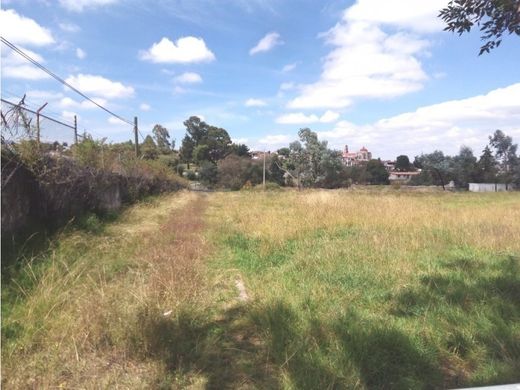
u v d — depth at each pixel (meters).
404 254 8.88
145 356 4.38
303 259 8.64
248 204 25.88
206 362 4.34
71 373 4.07
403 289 6.55
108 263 7.95
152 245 10.13
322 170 78.06
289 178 84.94
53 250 7.41
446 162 90.25
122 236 11.06
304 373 4.06
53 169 10.07
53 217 10.51
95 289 5.99
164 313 5.25
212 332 5.11
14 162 8.52
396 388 3.95
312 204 20.72
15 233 8.33
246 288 7.04
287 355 4.41
